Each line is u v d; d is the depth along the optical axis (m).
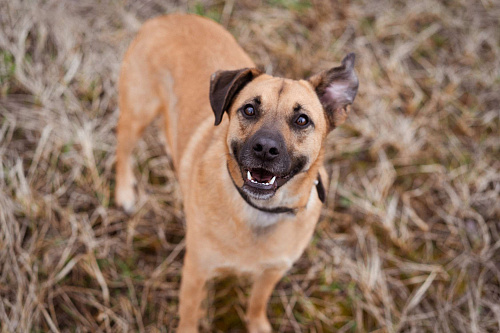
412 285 4.53
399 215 4.95
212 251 3.30
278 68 5.84
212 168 3.29
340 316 4.32
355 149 5.33
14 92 5.09
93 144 4.98
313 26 6.24
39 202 4.49
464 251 4.72
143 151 5.08
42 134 4.84
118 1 5.93
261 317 4.10
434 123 5.60
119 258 4.43
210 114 3.71
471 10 6.54
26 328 3.86
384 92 5.77
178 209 4.75
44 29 5.38
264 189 2.93
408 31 6.33
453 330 4.30
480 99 5.84
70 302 4.09
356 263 4.61
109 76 5.43
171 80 4.10
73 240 4.39
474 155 5.38
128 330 4.07
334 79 3.14
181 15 4.37
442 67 6.09
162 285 4.31
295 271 4.52
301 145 2.98
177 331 3.96
